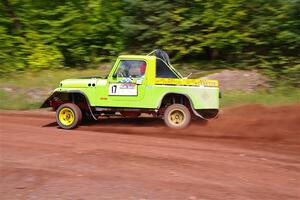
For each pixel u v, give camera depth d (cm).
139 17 1981
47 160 874
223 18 1855
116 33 2120
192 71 1897
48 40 2108
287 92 1655
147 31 1959
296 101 1519
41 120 1390
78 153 920
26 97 1714
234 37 1856
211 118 1222
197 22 1902
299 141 1045
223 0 1861
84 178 768
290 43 1794
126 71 1216
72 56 2155
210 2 1873
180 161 862
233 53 1909
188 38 1914
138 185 734
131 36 2023
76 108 1227
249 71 1842
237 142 1044
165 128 1179
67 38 2120
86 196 690
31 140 1052
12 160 880
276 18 1794
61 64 2114
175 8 1919
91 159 874
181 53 1938
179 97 1211
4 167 834
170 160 868
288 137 1079
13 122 1341
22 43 2084
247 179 764
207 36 1892
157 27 1953
